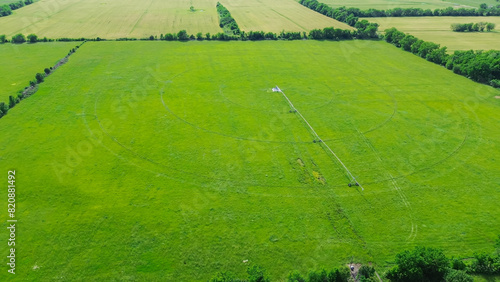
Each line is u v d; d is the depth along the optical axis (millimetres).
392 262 36812
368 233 40281
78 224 40281
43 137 56156
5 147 53188
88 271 35031
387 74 86250
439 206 44188
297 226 41000
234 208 43375
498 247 36562
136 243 38250
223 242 38719
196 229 40219
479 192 46562
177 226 40531
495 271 35000
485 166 51750
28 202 43031
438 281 33844
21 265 35312
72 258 36281
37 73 76500
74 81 77250
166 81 78875
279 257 37156
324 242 39062
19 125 59250
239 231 40125
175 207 43250
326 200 45031
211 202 44219
